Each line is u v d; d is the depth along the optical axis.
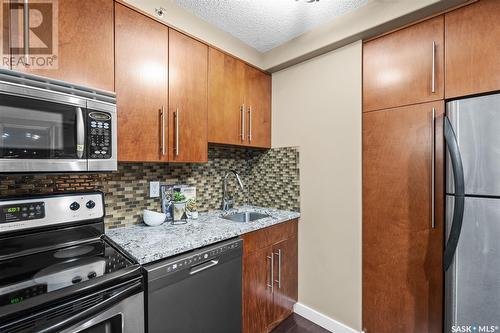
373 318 1.64
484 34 1.24
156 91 1.42
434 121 1.39
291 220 2.00
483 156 1.14
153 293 1.06
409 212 1.49
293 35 1.92
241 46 1.98
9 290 0.79
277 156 2.24
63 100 1.03
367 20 1.55
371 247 1.65
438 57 1.39
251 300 1.63
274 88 2.27
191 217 1.82
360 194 1.70
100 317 0.85
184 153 1.56
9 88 0.90
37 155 0.96
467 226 1.18
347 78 1.76
